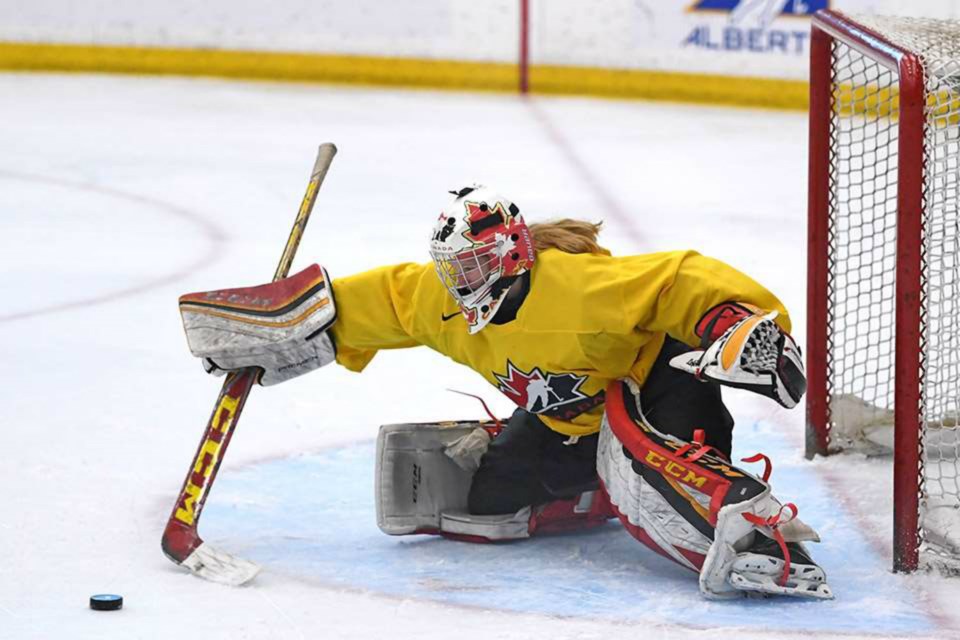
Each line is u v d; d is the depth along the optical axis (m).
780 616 8.48
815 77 11.66
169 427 12.70
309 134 29.41
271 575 9.27
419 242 21.16
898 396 9.08
